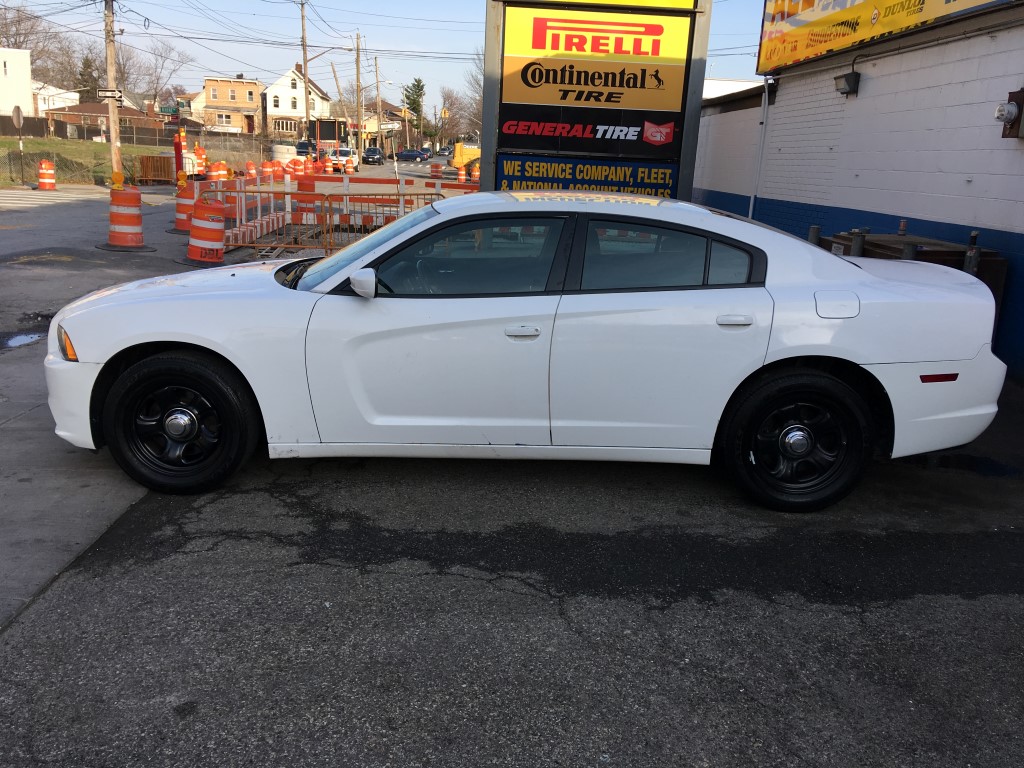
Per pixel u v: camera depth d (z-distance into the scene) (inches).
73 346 157.9
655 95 380.8
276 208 794.2
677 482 182.5
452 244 159.5
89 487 167.5
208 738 98.0
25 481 169.2
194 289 165.5
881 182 359.9
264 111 3516.2
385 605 128.0
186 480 163.0
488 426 160.2
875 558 149.9
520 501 169.2
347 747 97.5
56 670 109.2
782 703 108.7
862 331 155.9
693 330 155.2
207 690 106.6
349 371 156.7
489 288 158.1
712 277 159.9
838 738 102.4
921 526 164.2
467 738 99.7
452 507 164.9
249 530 151.4
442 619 124.7
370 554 144.1
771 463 165.6
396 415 160.2
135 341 155.9
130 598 127.0
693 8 369.7
